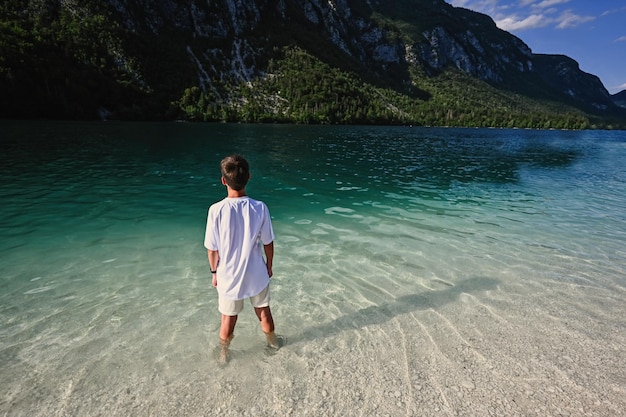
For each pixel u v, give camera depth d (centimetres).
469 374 290
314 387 272
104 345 313
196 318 363
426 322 367
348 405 255
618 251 610
